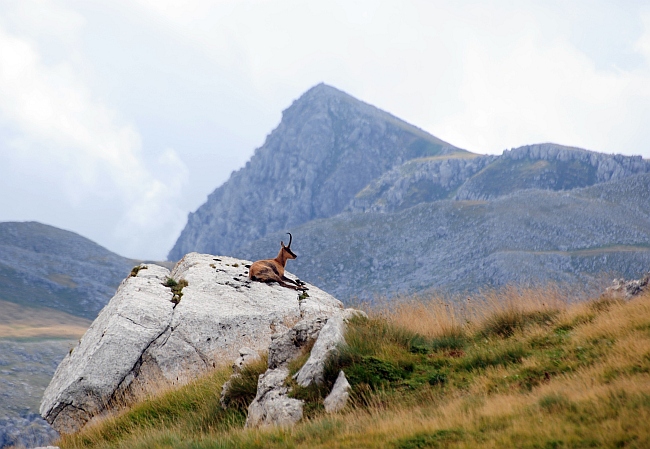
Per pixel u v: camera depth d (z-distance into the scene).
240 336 18.25
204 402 13.39
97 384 16.27
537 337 11.96
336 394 10.28
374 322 12.91
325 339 11.56
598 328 11.23
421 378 10.82
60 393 16.16
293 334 12.52
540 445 7.04
